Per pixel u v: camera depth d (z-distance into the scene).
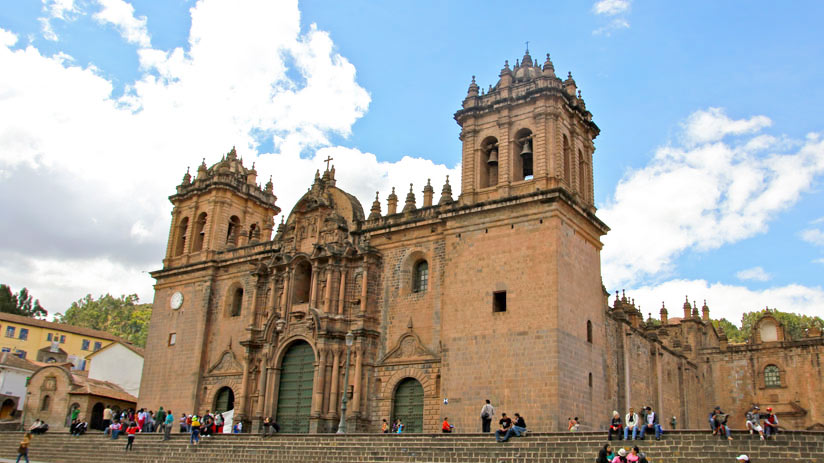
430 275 48.25
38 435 53.16
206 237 64.44
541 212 43.47
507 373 41.38
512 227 44.38
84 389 67.56
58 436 51.84
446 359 44.16
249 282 59.44
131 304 170.25
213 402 57.22
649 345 62.50
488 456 32.19
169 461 42.78
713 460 27.11
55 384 68.69
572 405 40.47
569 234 44.38
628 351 55.66
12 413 81.25
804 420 72.12
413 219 50.38
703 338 82.00
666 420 63.66
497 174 49.44
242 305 59.03
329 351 50.06
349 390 48.56
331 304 51.31
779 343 76.38
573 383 41.09
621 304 56.59
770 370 76.44
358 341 48.91
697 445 27.95
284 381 52.91
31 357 104.12
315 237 55.19
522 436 33.16
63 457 48.84
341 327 50.34
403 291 49.41
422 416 45.38
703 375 79.81
